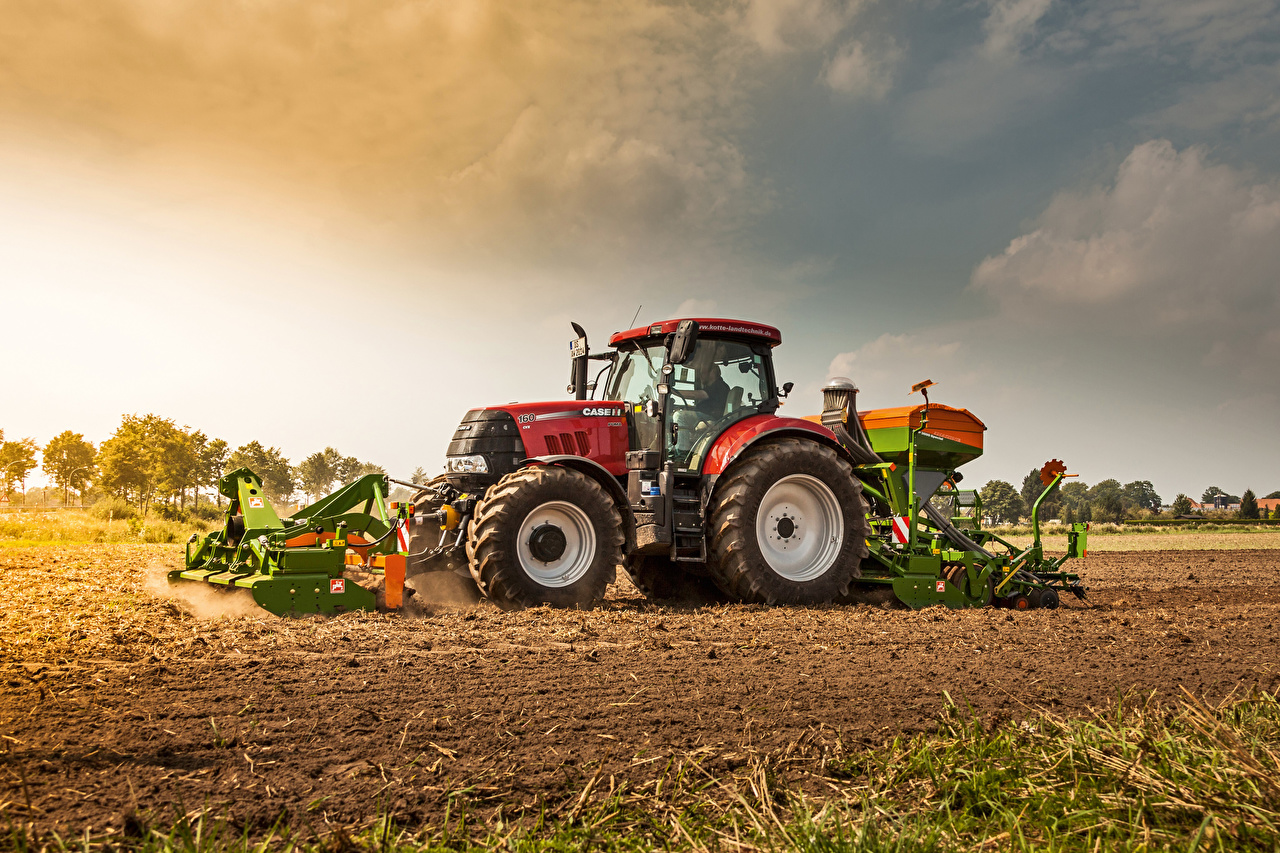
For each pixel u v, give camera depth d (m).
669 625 5.80
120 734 3.04
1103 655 4.87
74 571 9.07
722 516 7.17
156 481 44.94
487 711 3.43
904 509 8.19
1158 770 2.58
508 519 6.41
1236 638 5.56
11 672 3.96
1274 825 2.18
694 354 7.70
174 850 2.05
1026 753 2.84
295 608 5.78
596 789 2.61
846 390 8.48
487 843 2.19
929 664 4.54
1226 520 50.19
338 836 2.16
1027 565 8.28
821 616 6.48
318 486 55.00
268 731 3.10
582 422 7.34
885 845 2.12
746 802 2.44
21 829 2.21
